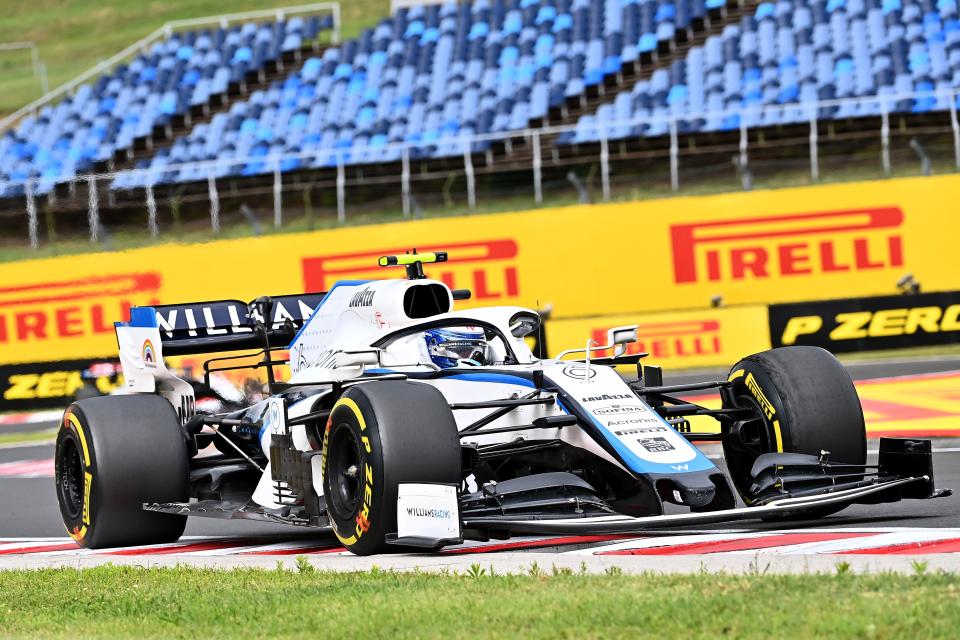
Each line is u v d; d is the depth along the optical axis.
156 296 77.94
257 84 121.06
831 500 22.50
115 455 29.53
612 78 105.50
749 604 15.70
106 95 122.81
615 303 74.94
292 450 26.67
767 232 74.12
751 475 24.27
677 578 17.78
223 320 33.97
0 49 191.12
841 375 25.62
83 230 94.81
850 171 87.88
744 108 95.38
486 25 115.62
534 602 16.80
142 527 30.08
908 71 96.06
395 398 23.44
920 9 102.06
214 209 90.50
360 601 18.11
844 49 99.50
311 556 24.81
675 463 22.91
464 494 23.58
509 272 75.38
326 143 105.50
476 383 26.31
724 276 74.31
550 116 103.25
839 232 73.69
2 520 38.69
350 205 93.81
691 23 108.94
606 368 26.03
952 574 16.86
